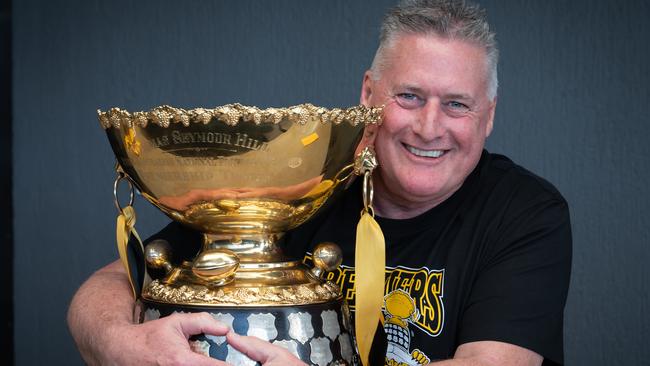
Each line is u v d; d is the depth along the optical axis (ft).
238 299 3.69
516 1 7.26
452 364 3.98
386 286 4.75
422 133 4.48
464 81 4.45
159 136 3.55
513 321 4.25
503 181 4.85
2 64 7.72
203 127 3.45
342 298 4.07
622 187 7.18
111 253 7.75
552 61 7.23
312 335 3.75
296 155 3.58
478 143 4.65
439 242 4.75
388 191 4.85
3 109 7.74
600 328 7.21
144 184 3.85
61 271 7.81
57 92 7.78
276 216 3.84
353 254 4.90
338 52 7.49
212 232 3.97
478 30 4.51
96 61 7.73
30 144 7.80
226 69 7.59
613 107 7.18
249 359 3.59
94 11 7.71
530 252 4.47
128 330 3.76
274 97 7.55
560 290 4.51
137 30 7.68
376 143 4.68
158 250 4.16
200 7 7.61
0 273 7.77
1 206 7.77
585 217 7.22
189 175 3.63
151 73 7.66
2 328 7.78
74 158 7.79
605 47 7.18
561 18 7.22
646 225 7.16
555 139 7.25
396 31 4.57
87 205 7.77
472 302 4.43
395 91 4.53
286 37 7.54
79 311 4.25
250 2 7.56
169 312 3.78
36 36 7.76
